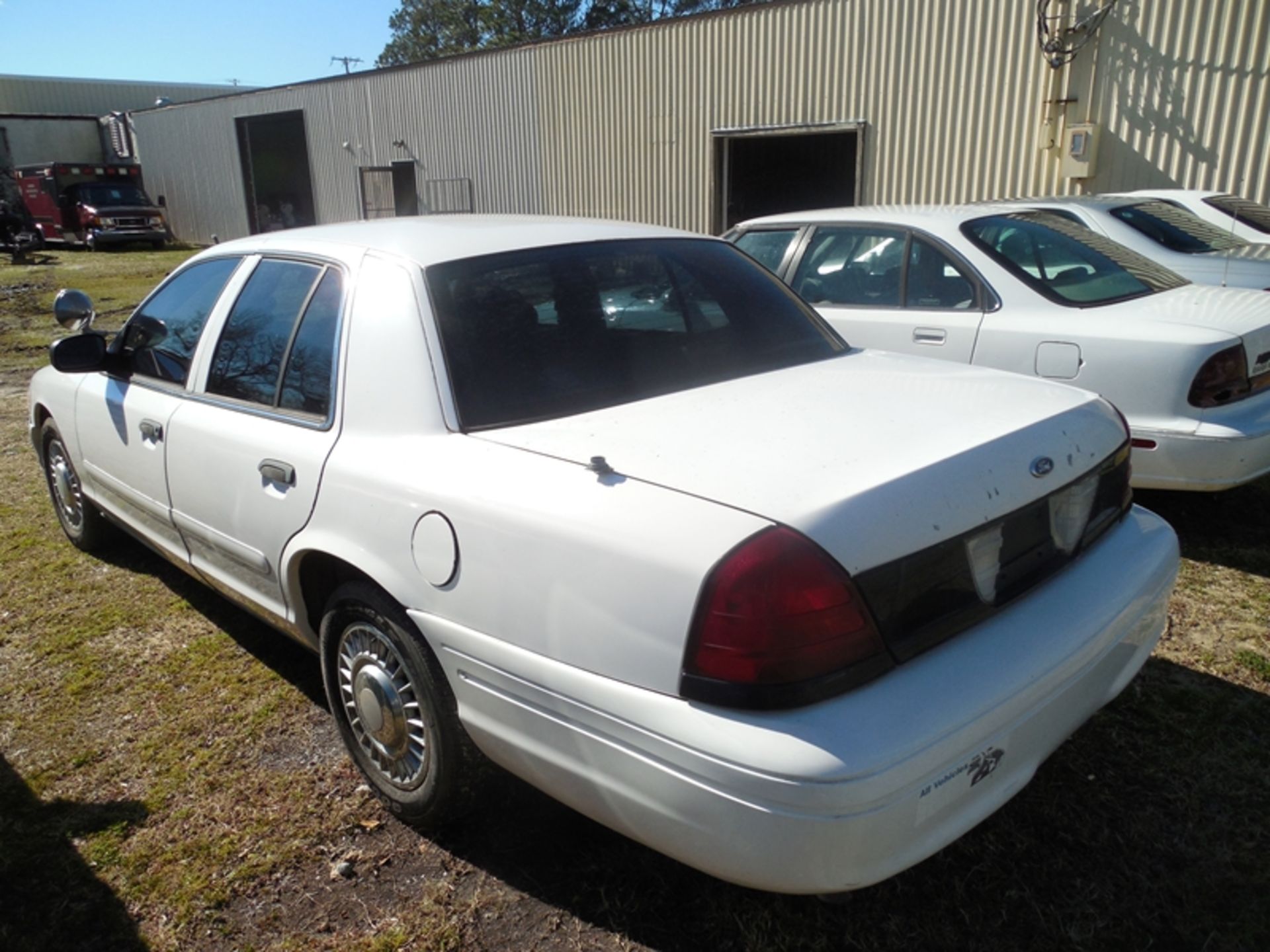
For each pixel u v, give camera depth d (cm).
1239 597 387
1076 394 268
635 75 1622
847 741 175
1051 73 1200
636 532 194
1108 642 225
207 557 338
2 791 290
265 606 310
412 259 275
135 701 340
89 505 457
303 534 272
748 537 183
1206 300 459
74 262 2341
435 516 230
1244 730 297
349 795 285
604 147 1705
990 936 224
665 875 248
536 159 1825
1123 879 240
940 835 189
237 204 2745
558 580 204
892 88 1338
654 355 276
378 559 246
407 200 2144
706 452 215
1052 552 229
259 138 2950
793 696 178
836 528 184
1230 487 411
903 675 189
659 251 316
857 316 513
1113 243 536
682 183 1608
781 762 173
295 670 360
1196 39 1093
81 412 414
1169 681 326
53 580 448
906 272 506
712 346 290
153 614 410
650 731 188
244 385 312
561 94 1745
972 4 1248
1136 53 1139
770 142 1758
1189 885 237
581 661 201
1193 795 269
